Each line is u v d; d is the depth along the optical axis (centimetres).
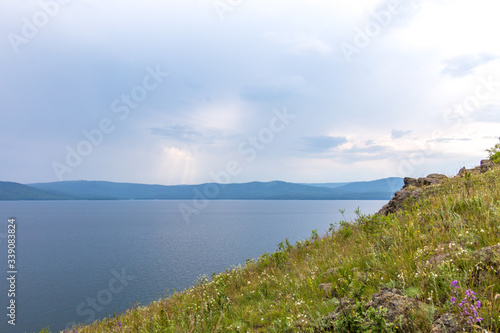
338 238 1120
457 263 412
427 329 315
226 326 611
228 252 11669
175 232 19762
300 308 549
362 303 377
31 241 16650
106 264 10175
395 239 642
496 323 278
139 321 805
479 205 649
